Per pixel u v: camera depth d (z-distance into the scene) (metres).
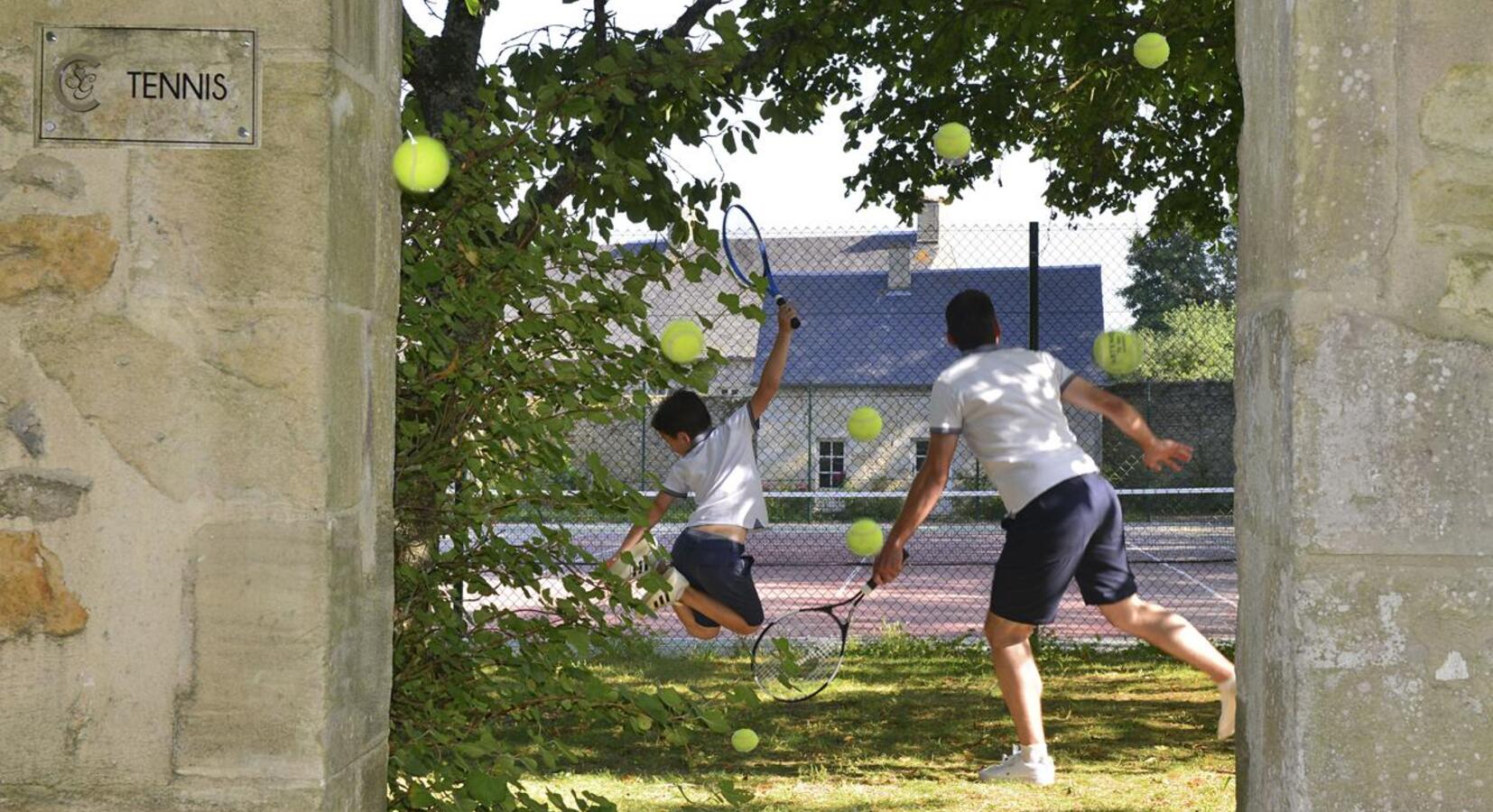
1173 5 6.68
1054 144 9.48
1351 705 2.10
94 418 2.10
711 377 2.83
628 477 14.38
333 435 2.13
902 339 27.36
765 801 4.55
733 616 5.77
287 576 2.09
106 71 2.10
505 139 2.91
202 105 2.10
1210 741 5.59
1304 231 2.12
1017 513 4.55
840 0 6.78
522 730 2.94
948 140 3.72
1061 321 25.08
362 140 2.27
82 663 2.11
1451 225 2.10
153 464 2.10
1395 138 2.11
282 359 2.09
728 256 4.97
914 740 5.69
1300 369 2.12
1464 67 2.10
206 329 2.10
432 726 2.75
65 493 2.10
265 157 2.09
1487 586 2.09
